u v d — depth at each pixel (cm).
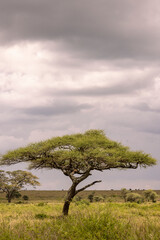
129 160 2745
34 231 1146
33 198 12950
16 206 4447
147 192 7431
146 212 2823
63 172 2836
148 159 2750
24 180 8925
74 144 2788
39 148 2755
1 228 1185
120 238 1048
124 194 7862
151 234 1044
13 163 2836
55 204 4766
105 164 2823
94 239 1041
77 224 1202
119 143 3033
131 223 1259
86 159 2767
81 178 2731
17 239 1045
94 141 2858
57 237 1077
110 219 1192
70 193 2700
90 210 1361
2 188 8619
